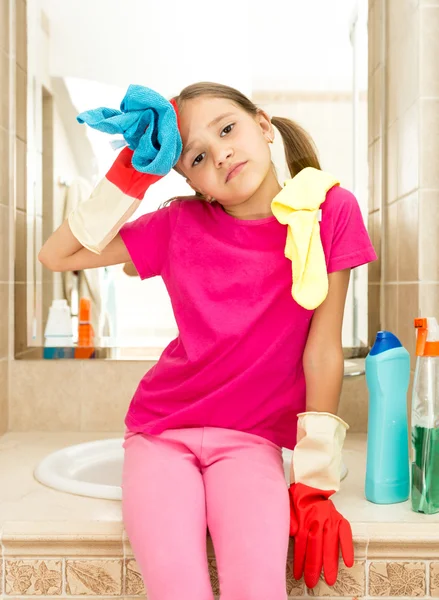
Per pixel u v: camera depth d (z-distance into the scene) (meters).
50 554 0.95
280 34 1.63
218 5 1.63
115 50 1.64
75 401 1.66
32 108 1.64
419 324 1.02
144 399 1.15
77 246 1.11
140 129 1.01
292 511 0.98
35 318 1.65
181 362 1.12
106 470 1.39
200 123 1.06
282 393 1.11
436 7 1.35
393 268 1.55
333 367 1.06
